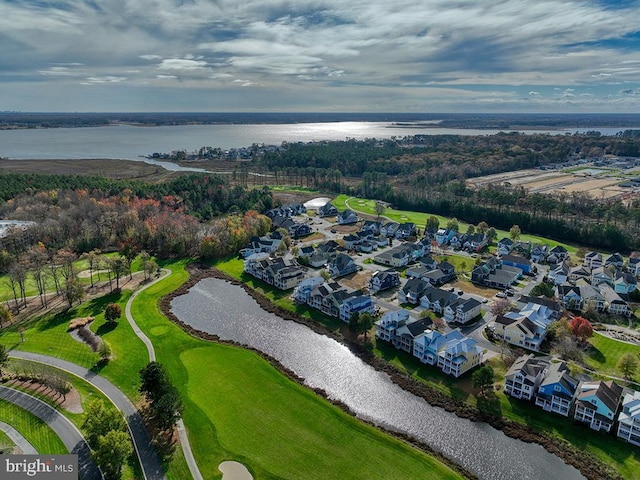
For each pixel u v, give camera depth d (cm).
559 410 7138
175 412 6619
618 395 7081
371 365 8675
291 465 6100
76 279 11431
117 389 7750
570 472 6091
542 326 9381
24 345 9194
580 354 8700
